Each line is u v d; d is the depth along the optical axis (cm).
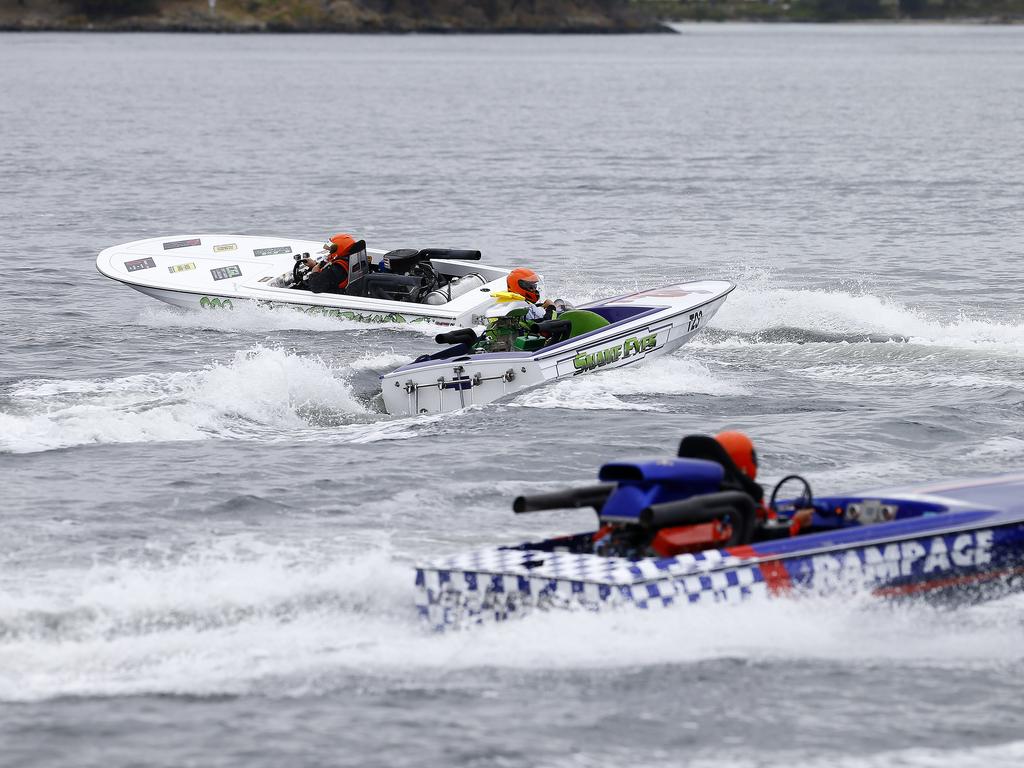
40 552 3872
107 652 3077
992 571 3438
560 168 17862
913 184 15825
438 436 5359
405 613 3322
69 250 10881
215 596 3431
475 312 7544
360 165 18100
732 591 3117
